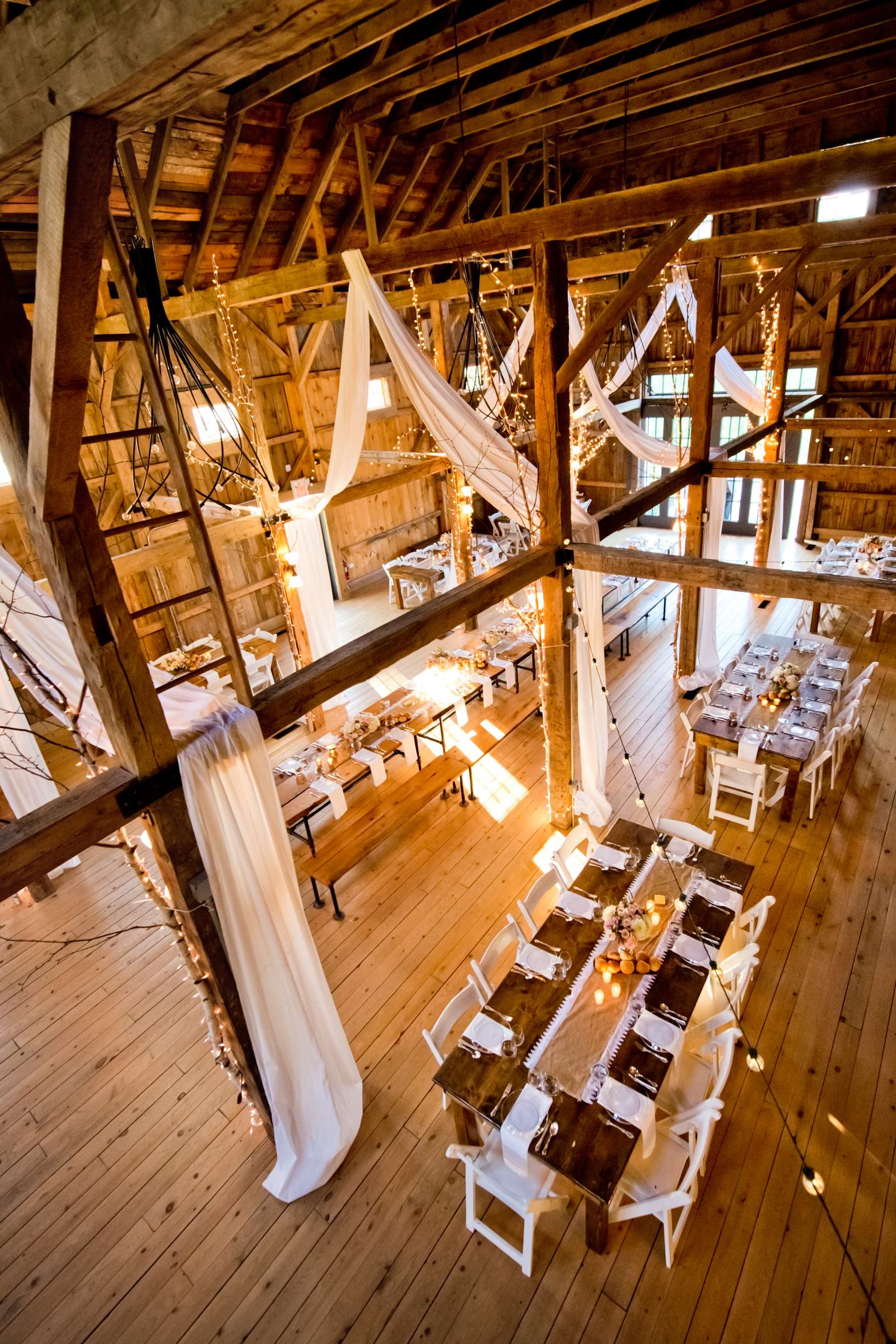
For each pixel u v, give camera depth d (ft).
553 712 18.70
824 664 22.34
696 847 14.93
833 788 20.31
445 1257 11.10
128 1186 12.59
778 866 17.80
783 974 14.96
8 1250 11.80
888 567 29.60
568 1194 10.39
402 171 25.31
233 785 10.59
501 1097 10.56
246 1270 11.22
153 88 4.72
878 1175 11.53
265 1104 12.64
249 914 11.14
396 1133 12.92
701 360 22.36
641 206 12.48
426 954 16.49
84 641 8.93
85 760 10.93
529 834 20.02
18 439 7.85
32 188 6.79
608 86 20.39
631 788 21.36
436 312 31.55
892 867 17.43
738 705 20.48
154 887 11.16
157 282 13.06
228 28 3.99
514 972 12.51
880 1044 13.46
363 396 18.90
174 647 32.09
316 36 4.25
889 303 32.96
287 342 30.78
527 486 17.72
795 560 37.70
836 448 36.86
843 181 10.69
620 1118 10.10
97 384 25.63
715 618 28.91
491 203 31.37
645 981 12.10
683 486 22.65
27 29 4.95
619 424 24.39
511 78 20.01
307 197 23.50
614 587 32.48
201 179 20.75
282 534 24.63
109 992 16.76
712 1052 11.96
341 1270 11.09
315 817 21.39
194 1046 15.23
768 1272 10.48
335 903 17.56
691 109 26.50
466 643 32.53
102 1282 11.27
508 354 23.98
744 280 36.52
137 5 4.24
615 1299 10.37
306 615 26.63
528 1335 10.12
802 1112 12.46
